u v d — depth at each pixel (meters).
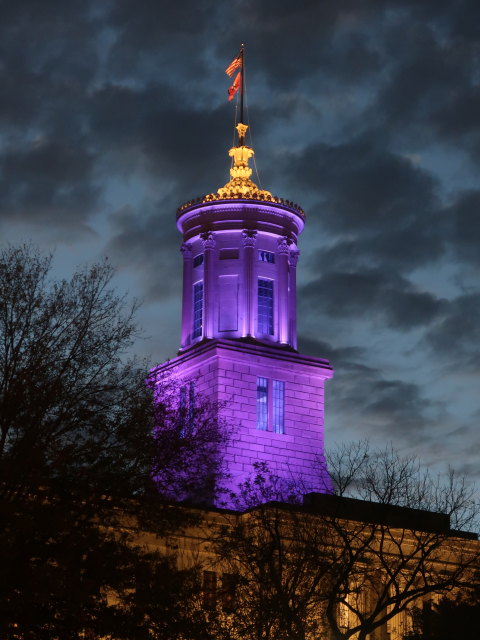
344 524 74.00
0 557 47.38
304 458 95.75
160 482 54.66
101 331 56.34
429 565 80.81
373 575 72.50
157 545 69.81
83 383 54.78
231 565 69.00
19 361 53.75
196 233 101.94
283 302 100.19
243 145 106.12
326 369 98.81
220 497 89.00
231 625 63.38
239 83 108.44
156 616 51.81
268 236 101.38
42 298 55.62
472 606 72.19
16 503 49.31
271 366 96.56
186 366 96.75
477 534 82.12
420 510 79.25
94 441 52.94
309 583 68.19
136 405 55.47
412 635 73.50
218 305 99.19
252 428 94.19
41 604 49.25
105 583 50.75
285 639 62.78
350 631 63.56
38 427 51.81
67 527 50.09
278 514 72.00
